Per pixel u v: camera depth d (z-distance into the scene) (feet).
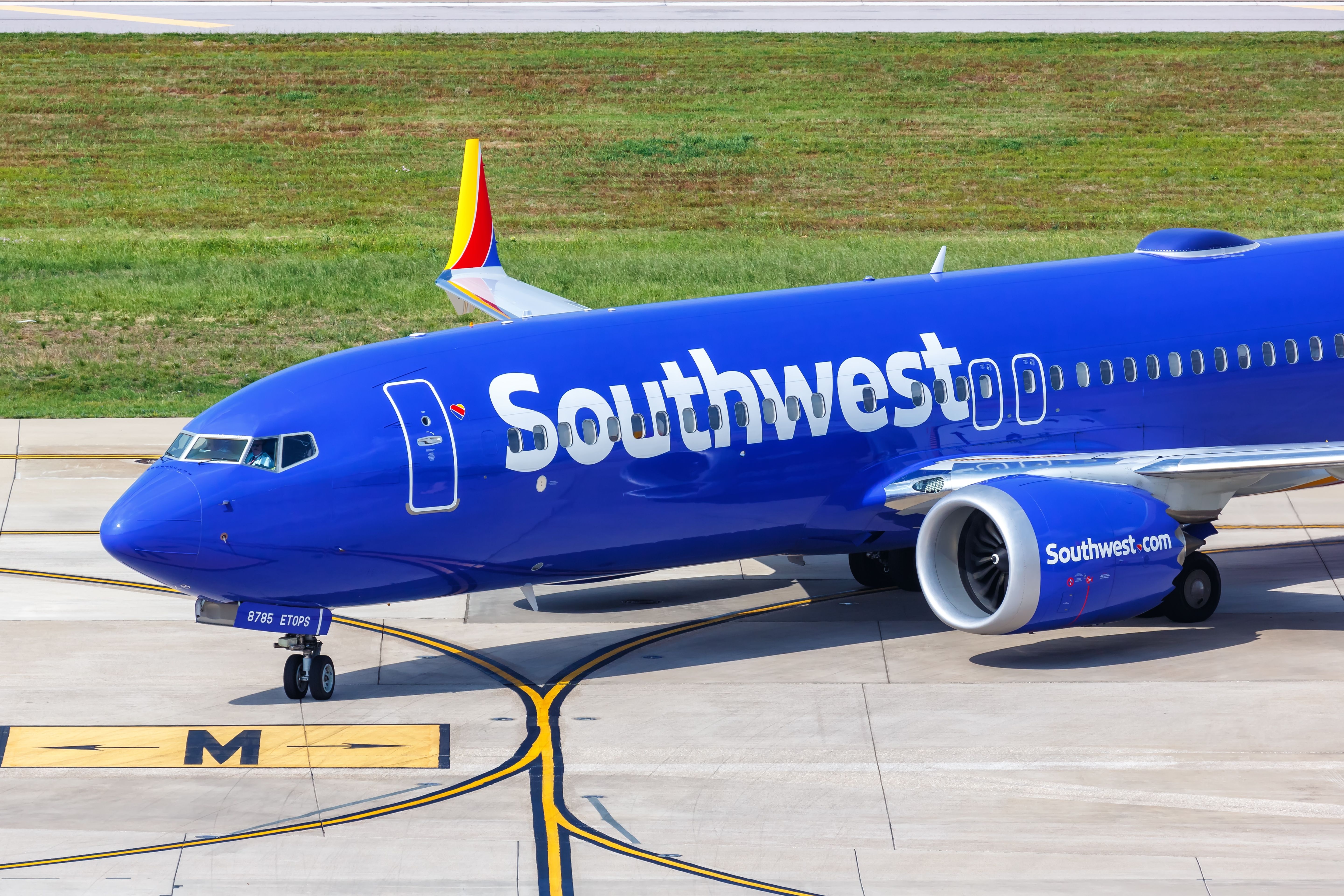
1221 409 315.37
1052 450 301.43
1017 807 212.64
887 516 292.20
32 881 189.16
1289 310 322.55
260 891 187.21
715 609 307.17
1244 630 289.12
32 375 526.57
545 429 261.85
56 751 232.94
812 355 285.43
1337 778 221.05
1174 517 289.12
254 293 635.25
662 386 272.51
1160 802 213.66
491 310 380.99
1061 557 258.98
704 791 218.59
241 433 249.34
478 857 197.26
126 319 598.34
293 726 244.01
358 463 250.16
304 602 255.50
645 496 271.28
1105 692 255.91
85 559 336.49
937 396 290.97
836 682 262.06
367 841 201.77
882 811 211.41
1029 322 303.27
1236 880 190.39
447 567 262.67
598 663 274.57
